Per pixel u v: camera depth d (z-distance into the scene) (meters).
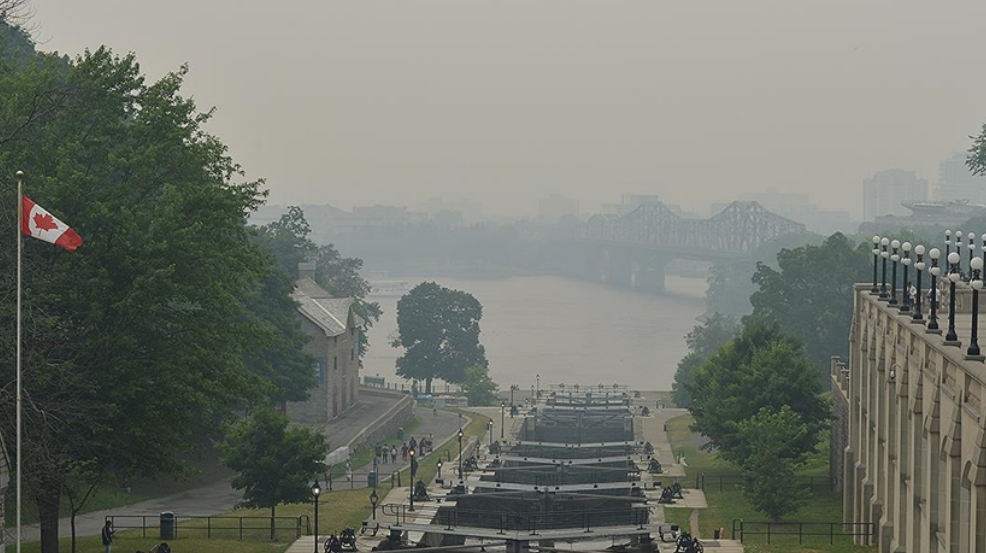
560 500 86.81
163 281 59.00
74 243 49.84
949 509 46.09
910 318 62.72
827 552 71.31
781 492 84.44
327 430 134.38
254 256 68.25
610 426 149.50
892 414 66.81
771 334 111.06
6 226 55.16
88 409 58.72
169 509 88.19
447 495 89.56
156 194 66.00
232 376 65.25
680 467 113.50
